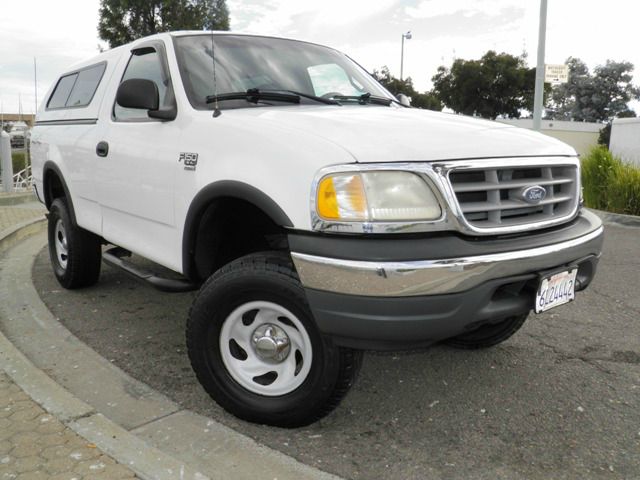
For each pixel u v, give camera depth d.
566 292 2.81
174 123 3.33
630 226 9.13
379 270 2.30
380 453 2.69
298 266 2.47
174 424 2.86
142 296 5.03
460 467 2.59
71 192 4.66
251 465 2.53
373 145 2.48
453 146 2.55
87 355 3.71
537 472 2.56
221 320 2.83
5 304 4.67
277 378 2.80
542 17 12.28
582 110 61.06
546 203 2.77
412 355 3.79
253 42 3.90
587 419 3.01
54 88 5.66
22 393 2.97
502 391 3.31
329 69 4.02
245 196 2.68
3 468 2.36
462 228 2.42
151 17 22.05
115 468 2.37
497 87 40.03
